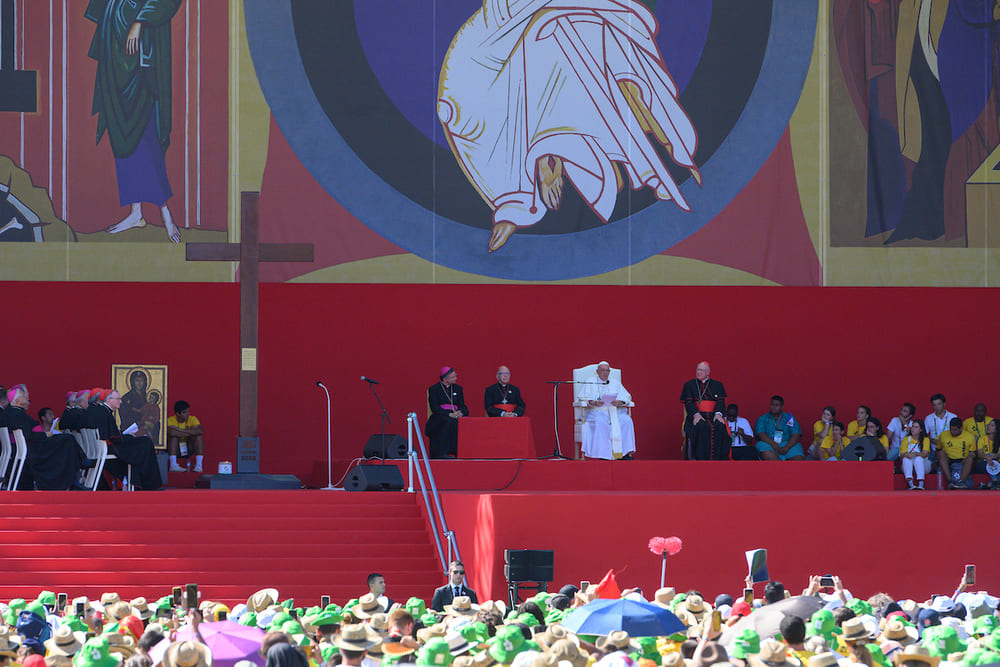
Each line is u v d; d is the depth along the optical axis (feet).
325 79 246.88
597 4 250.16
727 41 250.98
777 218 250.16
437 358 245.24
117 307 239.09
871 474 194.70
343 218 245.86
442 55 248.73
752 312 248.93
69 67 240.73
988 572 162.71
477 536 161.38
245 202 200.95
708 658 75.10
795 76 250.78
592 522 158.10
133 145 241.96
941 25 251.19
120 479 200.44
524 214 248.73
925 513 162.71
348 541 172.14
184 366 239.30
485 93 248.73
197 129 243.40
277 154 245.04
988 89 250.57
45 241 238.68
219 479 195.72
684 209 249.96
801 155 250.37
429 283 246.68
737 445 233.55
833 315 249.14
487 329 246.47
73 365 237.25
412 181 247.50
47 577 160.76
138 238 240.94
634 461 190.90
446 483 187.62
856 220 250.98
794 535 160.86
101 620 100.07
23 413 184.65
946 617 109.09
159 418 220.84
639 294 248.52
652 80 250.98
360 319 244.42
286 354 242.58
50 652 80.43
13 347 236.43
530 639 83.35
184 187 242.58
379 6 248.11
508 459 189.67
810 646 77.20
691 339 248.32
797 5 250.57
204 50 244.63
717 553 159.63
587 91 249.34
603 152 249.34
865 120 251.39
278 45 246.06
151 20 243.60
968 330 249.96
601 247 248.73
